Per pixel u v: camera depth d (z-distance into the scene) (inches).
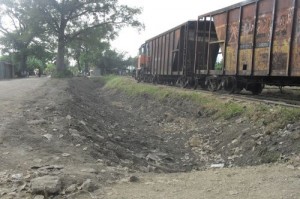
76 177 261.9
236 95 681.0
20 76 2854.3
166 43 1191.6
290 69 535.8
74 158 315.0
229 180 275.9
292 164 320.2
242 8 669.9
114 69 4010.8
